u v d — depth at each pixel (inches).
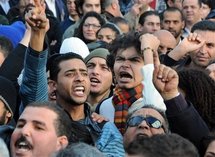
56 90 473.1
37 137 380.2
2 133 402.0
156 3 972.6
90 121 455.8
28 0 808.9
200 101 427.2
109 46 544.4
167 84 386.0
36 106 386.9
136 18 836.0
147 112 403.2
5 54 573.9
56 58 476.1
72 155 315.9
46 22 439.2
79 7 856.3
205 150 378.3
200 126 388.8
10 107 449.7
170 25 809.5
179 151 275.0
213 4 914.7
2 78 451.8
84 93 469.1
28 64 447.5
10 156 383.9
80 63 471.5
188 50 494.0
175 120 387.9
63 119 387.2
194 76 430.9
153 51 440.8
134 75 483.5
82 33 761.6
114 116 487.5
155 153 273.1
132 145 276.2
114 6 863.1
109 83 539.8
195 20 841.5
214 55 568.1
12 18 844.0
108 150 428.8
